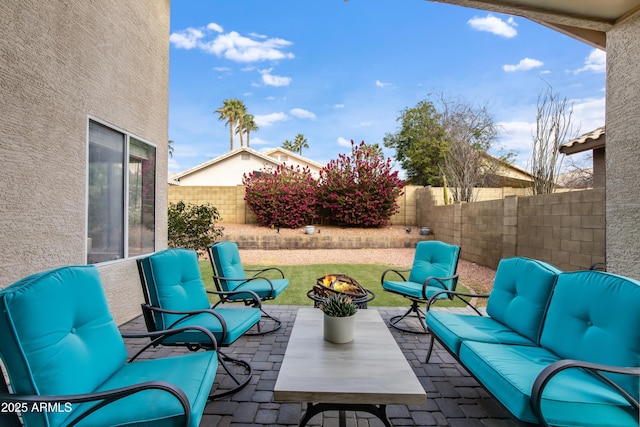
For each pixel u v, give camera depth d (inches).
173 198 461.7
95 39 125.6
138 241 159.8
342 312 88.0
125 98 146.3
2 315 53.5
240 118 1209.4
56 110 106.4
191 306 108.8
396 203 449.1
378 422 81.4
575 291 80.9
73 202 114.0
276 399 64.4
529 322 92.4
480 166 406.6
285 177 444.1
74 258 114.4
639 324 64.7
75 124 115.0
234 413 83.9
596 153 273.0
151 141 169.3
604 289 74.1
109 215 137.4
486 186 447.2
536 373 70.0
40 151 100.4
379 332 95.6
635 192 104.4
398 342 130.9
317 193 448.8
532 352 82.9
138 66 157.1
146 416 56.4
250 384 98.1
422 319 156.3
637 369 59.7
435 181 621.0
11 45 90.6
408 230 414.9
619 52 109.8
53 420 53.9
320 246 382.0
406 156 700.7
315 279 233.5
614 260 111.3
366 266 285.6
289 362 76.0
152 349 121.5
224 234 377.7
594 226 169.9
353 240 382.9
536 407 59.4
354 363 75.7
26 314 55.7
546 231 205.9
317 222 455.8
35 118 98.4
